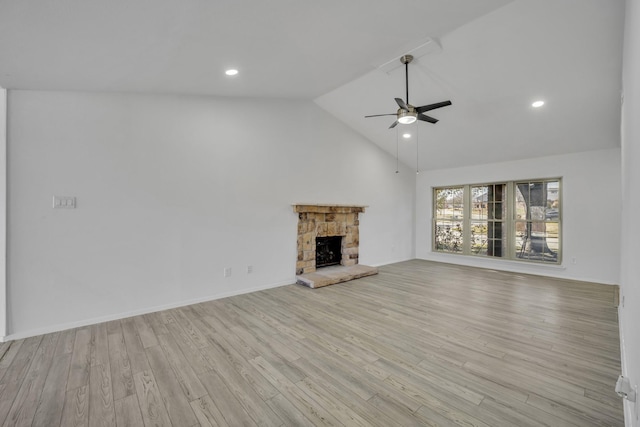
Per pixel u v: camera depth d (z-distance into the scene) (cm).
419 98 459
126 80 297
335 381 216
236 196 435
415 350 263
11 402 191
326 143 557
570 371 230
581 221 530
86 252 320
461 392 203
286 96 467
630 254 184
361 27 263
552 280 529
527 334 298
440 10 260
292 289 464
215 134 415
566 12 279
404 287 479
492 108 451
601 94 380
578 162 533
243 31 230
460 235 705
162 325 319
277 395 199
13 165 283
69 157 310
